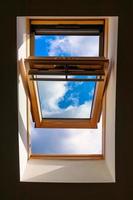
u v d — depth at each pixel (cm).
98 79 233
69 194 227
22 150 230
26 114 243
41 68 228
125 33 199
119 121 213
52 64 223
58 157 256
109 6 196
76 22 235
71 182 222
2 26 199
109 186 224
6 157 221
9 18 198
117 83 207
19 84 215
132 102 210
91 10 197
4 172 223
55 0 195
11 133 217
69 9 197
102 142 258
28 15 198
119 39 200
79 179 226
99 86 242
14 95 211
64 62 222
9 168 223
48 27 240
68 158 254
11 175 223
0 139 218
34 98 250
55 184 223
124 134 215
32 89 242
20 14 197
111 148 228
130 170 221
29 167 240
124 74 205
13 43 202
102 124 260
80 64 223
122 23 198
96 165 245
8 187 226
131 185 223
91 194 226
